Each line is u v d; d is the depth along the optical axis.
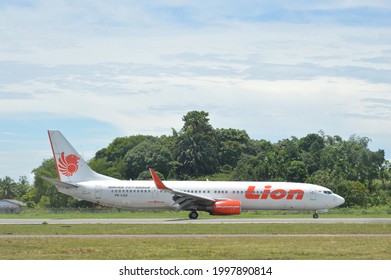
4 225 101.38
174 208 129.25
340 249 66.50
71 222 112.81
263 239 77.12
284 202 129.38
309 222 109.69
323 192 130.25
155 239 77.06
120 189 129.12
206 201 126.25
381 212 157.75
